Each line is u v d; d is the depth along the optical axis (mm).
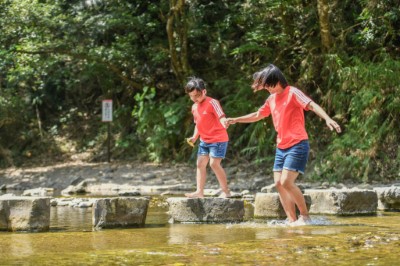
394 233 4828
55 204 8625
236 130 14414
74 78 17188
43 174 14594
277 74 5637
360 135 11906
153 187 11516
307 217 5914
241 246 4195
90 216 7102
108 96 17516
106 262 3652
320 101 13680
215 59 15688
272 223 5980
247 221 6367
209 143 7562
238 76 15000
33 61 14883
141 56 16047
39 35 14539
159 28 15797
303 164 5656
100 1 15562
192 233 5281
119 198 5969
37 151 17328
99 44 16000
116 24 14945
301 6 14086
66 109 18547
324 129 13398
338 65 12945
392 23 13352
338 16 13906
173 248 4148
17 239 4965
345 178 11695
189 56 15938
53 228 5938
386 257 3715
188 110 14914
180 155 14797
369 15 12992
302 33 14383
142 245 4539
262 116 5988
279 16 14320
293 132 5609
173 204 6430
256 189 11047
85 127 17922
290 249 4031
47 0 14812
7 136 17547
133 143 16234
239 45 15203
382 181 11391
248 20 14711
